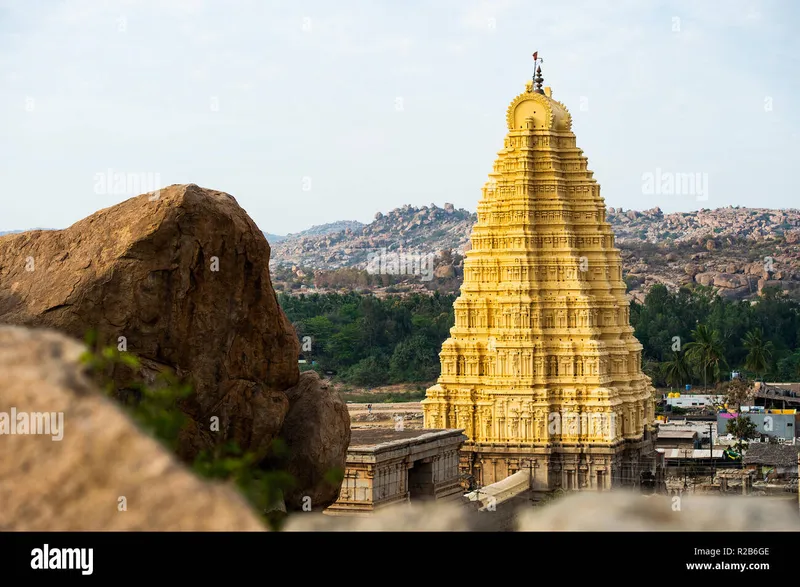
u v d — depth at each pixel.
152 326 41.59
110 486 18.91
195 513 18.94
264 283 45.38
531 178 145.50
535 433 139.38
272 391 45.41
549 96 152.62
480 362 143.38
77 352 20.47
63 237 43.06
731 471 138.62
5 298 41.44
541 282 143.50
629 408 143.12
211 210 42.69
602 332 144.88
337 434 48.06
